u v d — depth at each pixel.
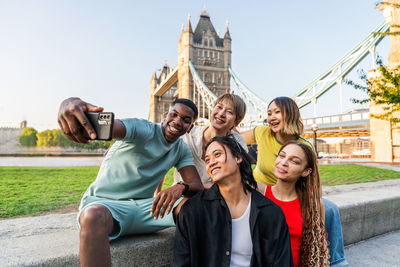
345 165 14.22
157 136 1.72
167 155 1.87
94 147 47.75
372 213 2.89
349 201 2.81
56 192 5.01
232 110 2.44
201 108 62.22
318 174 1.83
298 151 1.76
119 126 1.45
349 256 2.40
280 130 2.26
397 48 19.33
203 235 1.44
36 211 3.42
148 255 1.64
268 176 2.40
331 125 28.42
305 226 1.79
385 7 20.66
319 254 1.77
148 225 1.70
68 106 1.13
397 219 3.20
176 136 1.74
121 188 1.70
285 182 1.84
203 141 2.53
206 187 2.14
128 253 1.56
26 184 6.10
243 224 1.47
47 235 1.77
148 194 1.85
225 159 1.45
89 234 1.25
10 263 1.26
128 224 1.60
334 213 2.15
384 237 2.94
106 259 1.25
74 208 3.62
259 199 1.51
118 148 1.68
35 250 1.45
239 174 1.52
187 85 63.59
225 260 1.37
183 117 1.69
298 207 1.84
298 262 1.82
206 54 68.50
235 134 2.64
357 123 26.52
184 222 1.45
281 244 1.43
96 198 1.67
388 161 19.69
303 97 41.78
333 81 37.56
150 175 1.75
